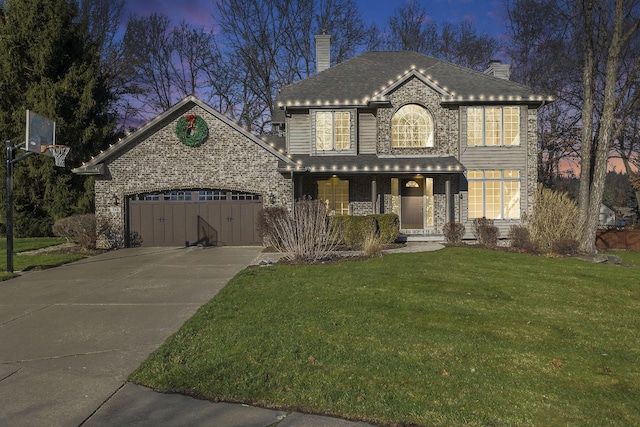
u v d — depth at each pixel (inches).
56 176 976.9
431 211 804.0
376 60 959.0
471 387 184.2
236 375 195.5
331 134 810.2
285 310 298.2
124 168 729.6
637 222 1222.9
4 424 159.9
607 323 289.1
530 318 291.4
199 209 745.0
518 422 157.4
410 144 798.5
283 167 714.8
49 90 948.6
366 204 810.2
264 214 681.0
